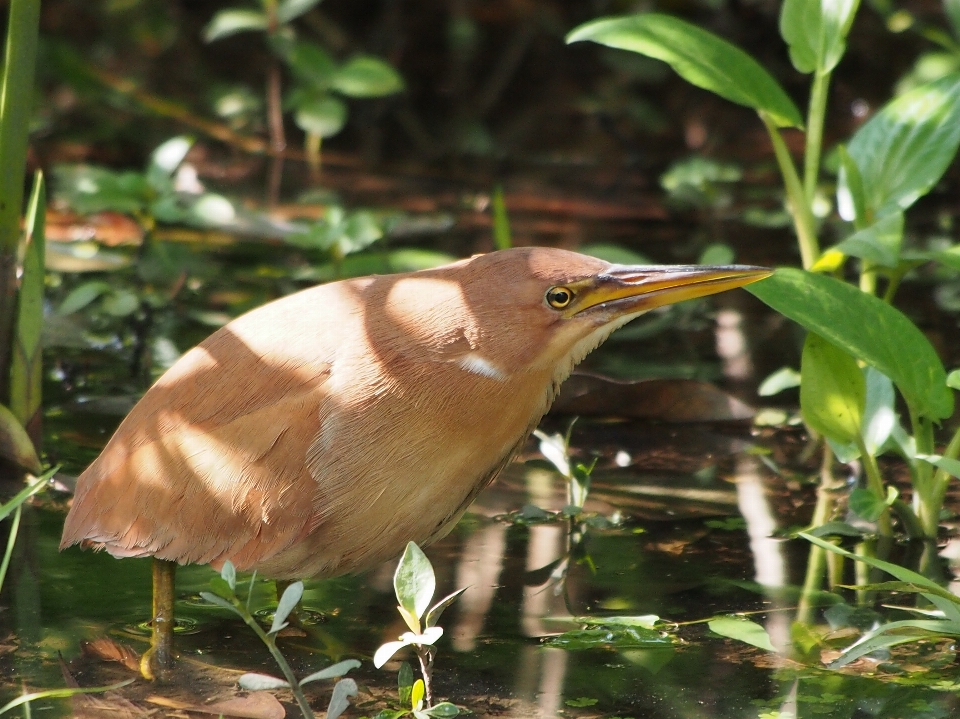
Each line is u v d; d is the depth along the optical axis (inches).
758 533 263.0
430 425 212.5
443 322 214.7
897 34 584.4
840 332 235.6
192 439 213.6
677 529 265.0
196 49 617.3
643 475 293.1
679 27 289.9
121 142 547.5
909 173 289.4
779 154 307.9
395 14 618.8
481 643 213.8
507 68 615.2
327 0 621.6
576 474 292.5
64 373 341.1
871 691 196.5
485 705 191.5
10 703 187.8
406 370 212.5
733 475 293.9
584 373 319.9
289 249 448.8
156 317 383.2
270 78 591.8
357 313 218.8
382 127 592.7
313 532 212.5
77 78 577.0
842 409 253.0
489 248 440.5
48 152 526.3
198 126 570.9
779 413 329.4
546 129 593.0
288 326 220.5
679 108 604.7
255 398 214.4
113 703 191.2
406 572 189.3
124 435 221.3
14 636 211.5
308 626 220.5
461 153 571.8
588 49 617.0
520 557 250.2
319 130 520.7
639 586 237.3
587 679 200.5
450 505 220.2
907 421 317.4
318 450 210.8
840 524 260.8
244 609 177.2
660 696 194.7
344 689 176.2
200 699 193.5
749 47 599.2
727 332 388.2
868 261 302.7
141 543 213.0
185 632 216.2
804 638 213.0
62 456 287.9
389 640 215.9
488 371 214.7
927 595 208.2
